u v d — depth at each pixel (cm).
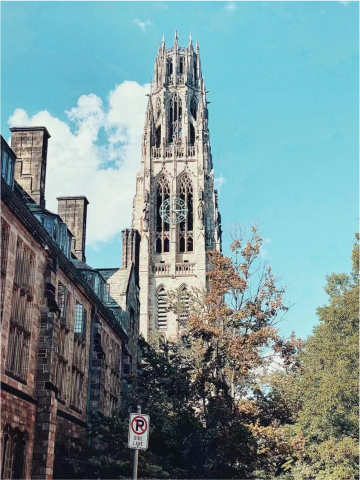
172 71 17412
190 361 5650
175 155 16188
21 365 3609
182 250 15650
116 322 5900
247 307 5472
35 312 3819
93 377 5069
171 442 5044
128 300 6788
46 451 3662
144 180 15938
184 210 15725
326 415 6488
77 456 4253
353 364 6119
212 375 5406
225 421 5116
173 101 17162
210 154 16825
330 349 6438
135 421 2656
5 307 3316
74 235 6375
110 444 4450
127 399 5419
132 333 6900
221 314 5434
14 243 3481
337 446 6056
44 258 4009
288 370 5625
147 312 14638
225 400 5156
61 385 4281
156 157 16288
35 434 3688
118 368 6075
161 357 5766
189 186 16062
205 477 5003
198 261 15150
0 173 3288
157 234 15675
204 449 5078
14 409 3400
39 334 3866
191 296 6406
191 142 16950
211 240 15712
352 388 5894
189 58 17550
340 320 6662
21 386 3538
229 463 5275
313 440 7175
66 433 4316
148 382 5612
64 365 4362
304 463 7256
